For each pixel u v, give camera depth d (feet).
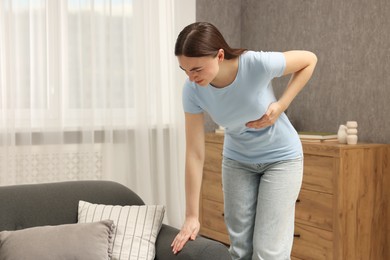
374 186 10.46
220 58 6.30
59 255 6.94
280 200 7.24
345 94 11.96
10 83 11.42
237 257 7.73
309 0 12.80
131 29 12.78
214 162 12.96
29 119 11.69
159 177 13.17
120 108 12.74
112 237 7.50
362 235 10.36
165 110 13.35
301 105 13.16
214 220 13.10
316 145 10.44
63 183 8.13
